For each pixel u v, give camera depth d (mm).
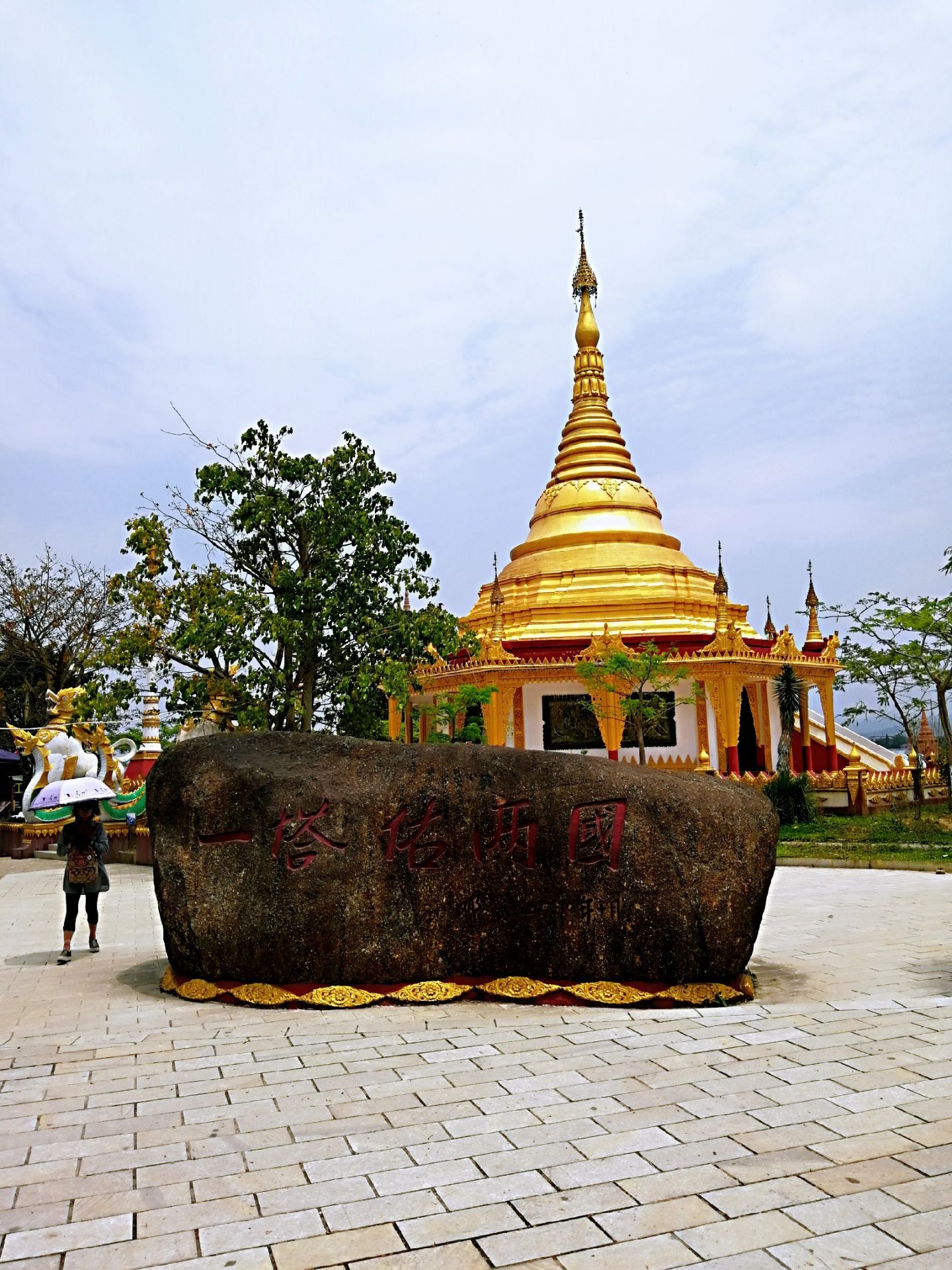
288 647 29562
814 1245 5449
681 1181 6238
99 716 29328
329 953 11305
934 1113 7316
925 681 34812
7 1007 11625
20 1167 6664
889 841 28203
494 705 38000
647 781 11617
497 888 11391
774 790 32688
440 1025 10281
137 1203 6117
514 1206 5953
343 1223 5801
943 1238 5500
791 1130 7027
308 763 12109
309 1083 8344
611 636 36719
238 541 30656
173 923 11727
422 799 11586
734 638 37031
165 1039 9875
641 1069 8531
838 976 12633
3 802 44750
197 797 11750
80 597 52094
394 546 30500
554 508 46656
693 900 11102
